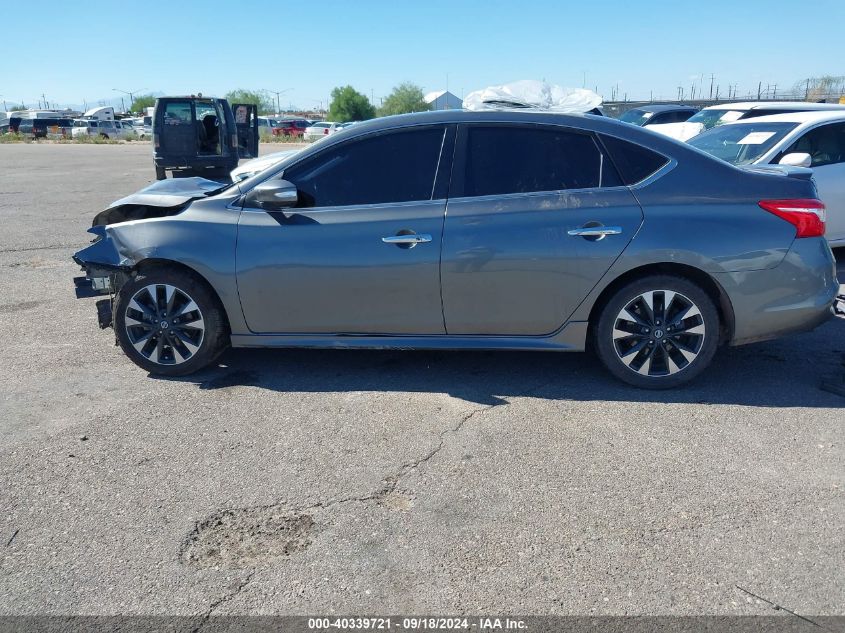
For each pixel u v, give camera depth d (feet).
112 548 9.23
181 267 14.52
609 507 9.95
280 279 13.94
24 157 94.12
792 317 13.50
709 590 8.25
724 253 13.12
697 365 13.70
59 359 16.20
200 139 53.98
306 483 10.74
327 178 14.11
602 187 13.55
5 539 9.43
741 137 25.80
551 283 13.46
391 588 8.38
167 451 11.78
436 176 13.83
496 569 8.68
